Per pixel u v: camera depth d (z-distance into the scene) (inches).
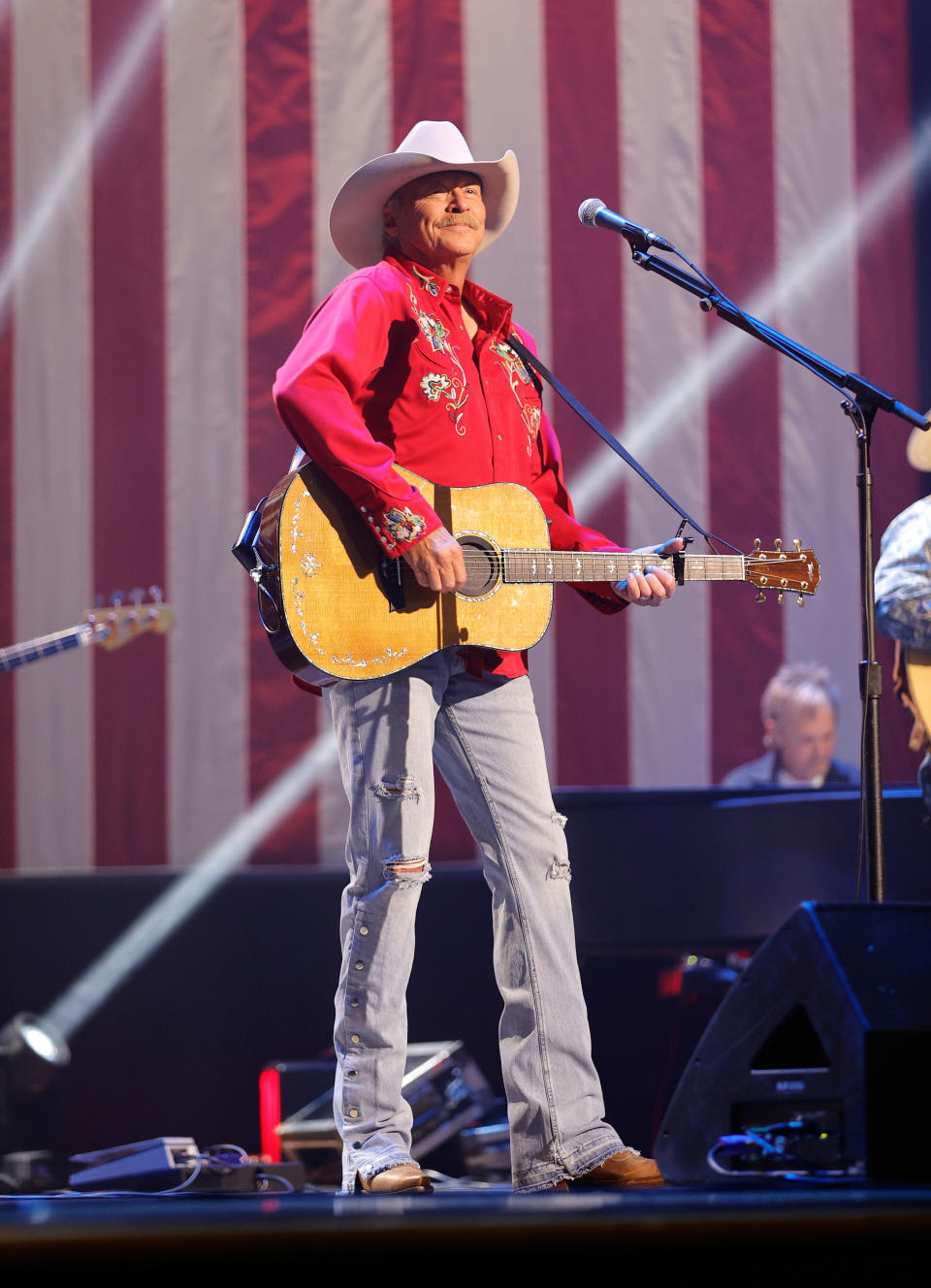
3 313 905.5
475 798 410.6
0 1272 204.1
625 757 908.0
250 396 907.4
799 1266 221.3
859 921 320.2
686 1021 800.3
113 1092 813.9
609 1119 828.6
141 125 917.2
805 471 936.3
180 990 823.1
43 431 901.2
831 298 948.6
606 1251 217.6
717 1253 219.9
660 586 424.8
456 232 420.8
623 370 928.9
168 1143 516.4
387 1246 213.3
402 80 927.0
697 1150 331.3
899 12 969.5
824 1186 308.0
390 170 418.6
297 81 923.4
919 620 519.8
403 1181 366.6
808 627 927.0
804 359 438.3
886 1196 270.5
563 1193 324.5
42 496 898.1
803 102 957.2
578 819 663.8
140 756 885.8
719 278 940.6
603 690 911.0
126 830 880.3
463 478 410.0
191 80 919.7
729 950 675.4
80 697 887.1
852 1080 305.0
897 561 533.0
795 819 644.1
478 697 411.5
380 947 386.3
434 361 408.5
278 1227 213.9
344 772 399.5
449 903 823.7
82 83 916.0
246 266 912.9
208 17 923.4
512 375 429.7
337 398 380.2
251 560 398.0
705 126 946.1
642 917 657.0
